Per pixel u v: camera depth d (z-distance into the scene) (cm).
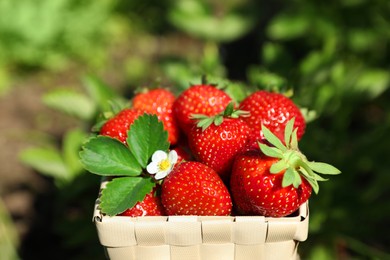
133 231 43
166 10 128
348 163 73
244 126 47
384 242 82
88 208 68
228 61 117
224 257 44
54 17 111
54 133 100
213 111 49
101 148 46
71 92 69
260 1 126
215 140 46
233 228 43
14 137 99
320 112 69
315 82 71
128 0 126
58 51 114
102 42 119
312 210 68
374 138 74
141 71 114
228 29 102
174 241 43
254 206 44
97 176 65
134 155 46
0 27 109
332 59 72
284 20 95
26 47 111
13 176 92
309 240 72
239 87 55
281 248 44
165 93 51
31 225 85
